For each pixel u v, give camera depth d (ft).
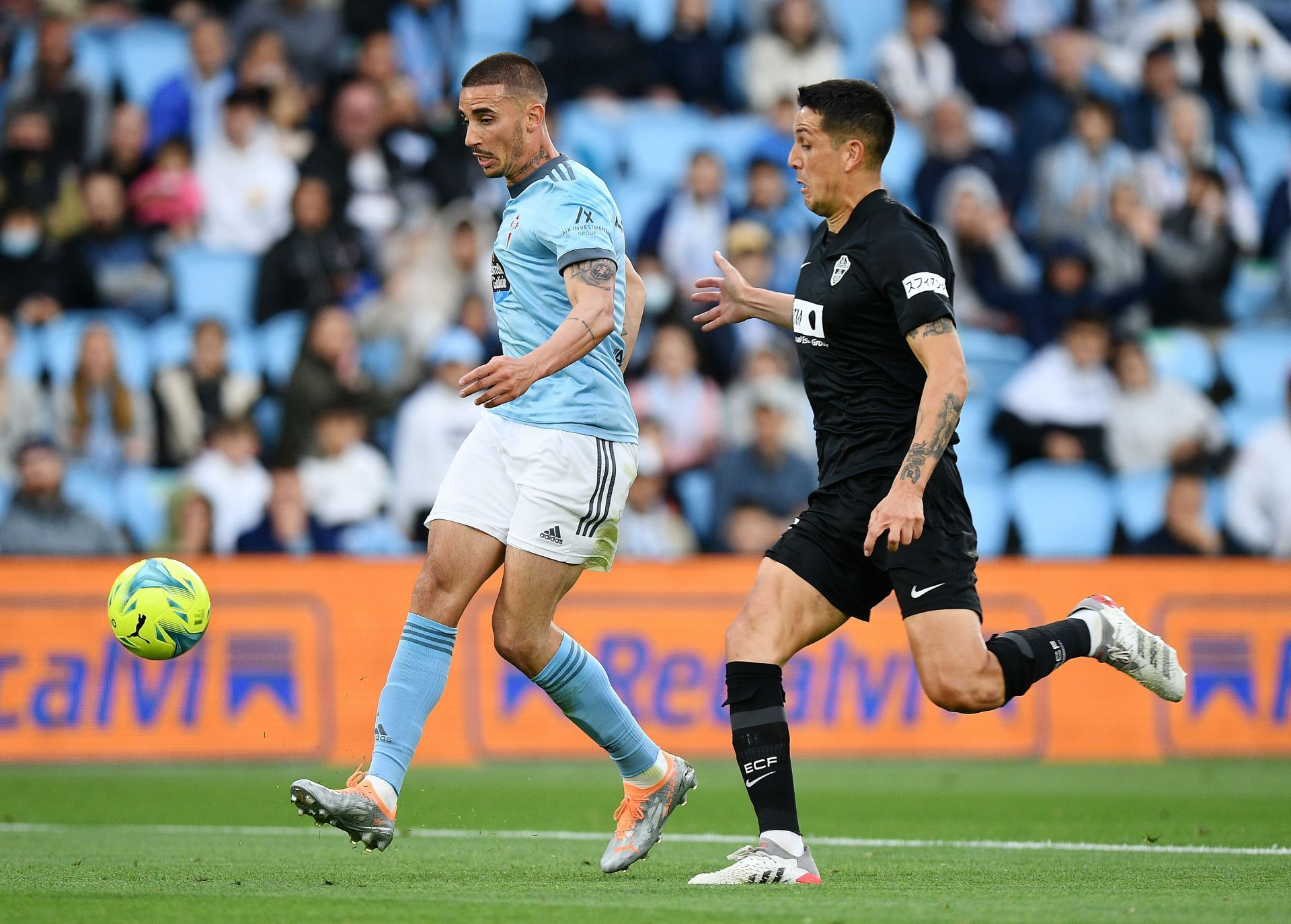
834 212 53.93
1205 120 182.91
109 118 163.84
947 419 49.55
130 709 117.39
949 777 110.52
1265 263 182.29
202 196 161.68
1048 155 175.22
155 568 56.54
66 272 156.66
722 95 181.68
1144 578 128.47
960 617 51.06
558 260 53.93
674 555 149.18
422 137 165.78
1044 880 54.24
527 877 54.65
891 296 51.29
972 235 169.78
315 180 159.43
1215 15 189.57
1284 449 160.35
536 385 55.16
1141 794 97.96
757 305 62.28
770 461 146.51
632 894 48.19
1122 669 55.36
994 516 158.40
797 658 123.24
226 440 143.13
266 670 119.65
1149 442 160.86
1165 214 176.65
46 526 136.05
